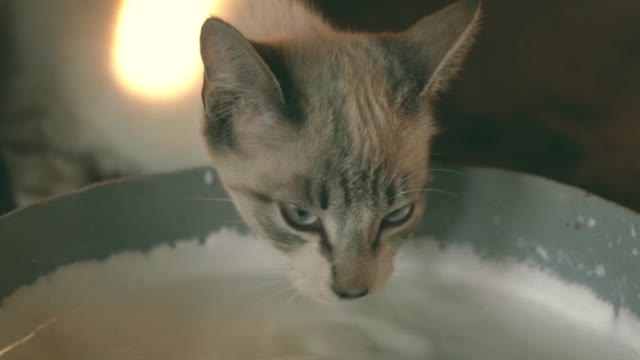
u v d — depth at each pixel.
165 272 0.55
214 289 0.55
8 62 0.70
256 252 0.56
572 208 0.54
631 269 0.53
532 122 0.80
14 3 0.70
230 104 0.51
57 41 0.69
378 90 0.52
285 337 0.52
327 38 0.55
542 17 0.90
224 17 0.60
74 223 0.54
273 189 0.52
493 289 0.55
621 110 0.81
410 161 0.52
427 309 0.54
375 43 0.54
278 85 0.50
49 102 0.69
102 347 0.51
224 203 0.56
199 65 0.64
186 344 0.52
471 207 0.56
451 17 0.53
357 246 0.51
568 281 0.55
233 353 0.51
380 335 0.53
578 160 0.77
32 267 0.53
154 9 0.66
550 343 0.52
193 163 0.67
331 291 0.51
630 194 0.75
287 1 0.60
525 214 0.55
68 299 0.53
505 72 0.84
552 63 0.85
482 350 0.52
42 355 0.51
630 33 0.89
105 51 0.67
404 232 0.53
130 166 0.68
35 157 0.70
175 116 0.66
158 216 0.55
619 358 0.51
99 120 0.68
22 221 0.52
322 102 0.51
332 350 0.52
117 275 0.55
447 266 0.56
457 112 0.81
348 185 0.50
